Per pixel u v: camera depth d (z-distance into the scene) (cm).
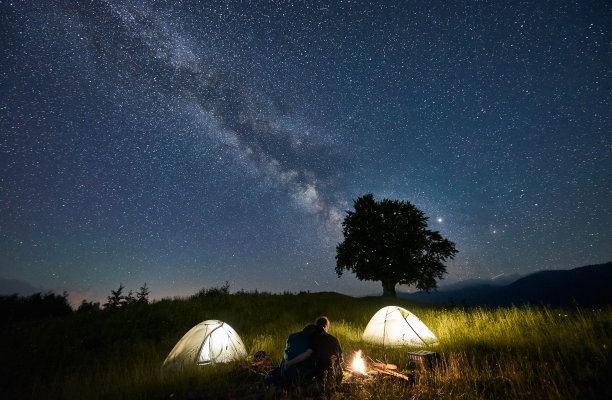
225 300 2008
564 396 392
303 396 438
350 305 2116
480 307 1262
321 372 479
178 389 539
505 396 424
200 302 1892
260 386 534
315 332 504
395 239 3108
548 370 488
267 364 643
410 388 479
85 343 1108
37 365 877
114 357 944
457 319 1102
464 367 539
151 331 1274
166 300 2058
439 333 965
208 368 678
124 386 573
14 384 700
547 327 775
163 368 709
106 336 1189
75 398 548
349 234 3384
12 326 1380
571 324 757
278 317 1703
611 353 518
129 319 1398
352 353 750
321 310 1886
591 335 634
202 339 778
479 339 802
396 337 909
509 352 626
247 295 2283
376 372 546
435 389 465
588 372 464
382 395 441
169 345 1103
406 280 3169
